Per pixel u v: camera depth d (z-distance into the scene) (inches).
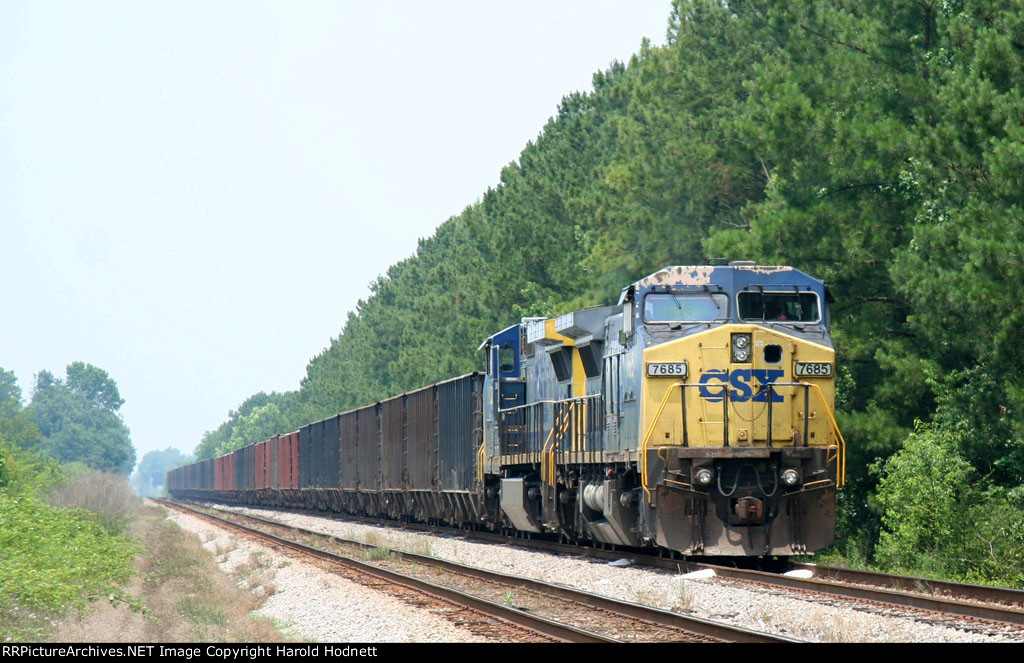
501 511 4377.5
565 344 3663.9
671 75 5600.4
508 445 4197.8
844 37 3954.2
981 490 3336.6
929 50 3855.8
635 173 5620.1
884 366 3617.1
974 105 3132.4
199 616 2295.8
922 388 3582.7
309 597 2620.6
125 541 4106.8
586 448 3383.4
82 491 6200.8
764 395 2842.0
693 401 2839.6
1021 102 3024.1
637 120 6018.7
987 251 2928.2
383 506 6574.8
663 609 2001.7
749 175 5177.2
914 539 3139.8
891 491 3344.0
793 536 2837.1
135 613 2388.0
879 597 2123.5
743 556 2935.5
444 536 5054.1
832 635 1715.1
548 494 3718.0
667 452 2810.0
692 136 5300.2
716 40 5418.3
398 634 1953.7
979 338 3073.3
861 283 3887.8
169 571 3412.9
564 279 7755.9
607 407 3201.3
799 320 2955.2
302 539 4869.6
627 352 3016.7
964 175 3257.9
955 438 3302.2
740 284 2960.1
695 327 2908.5
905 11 3907.5
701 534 2815.0
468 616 2103.8
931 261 3235.7
